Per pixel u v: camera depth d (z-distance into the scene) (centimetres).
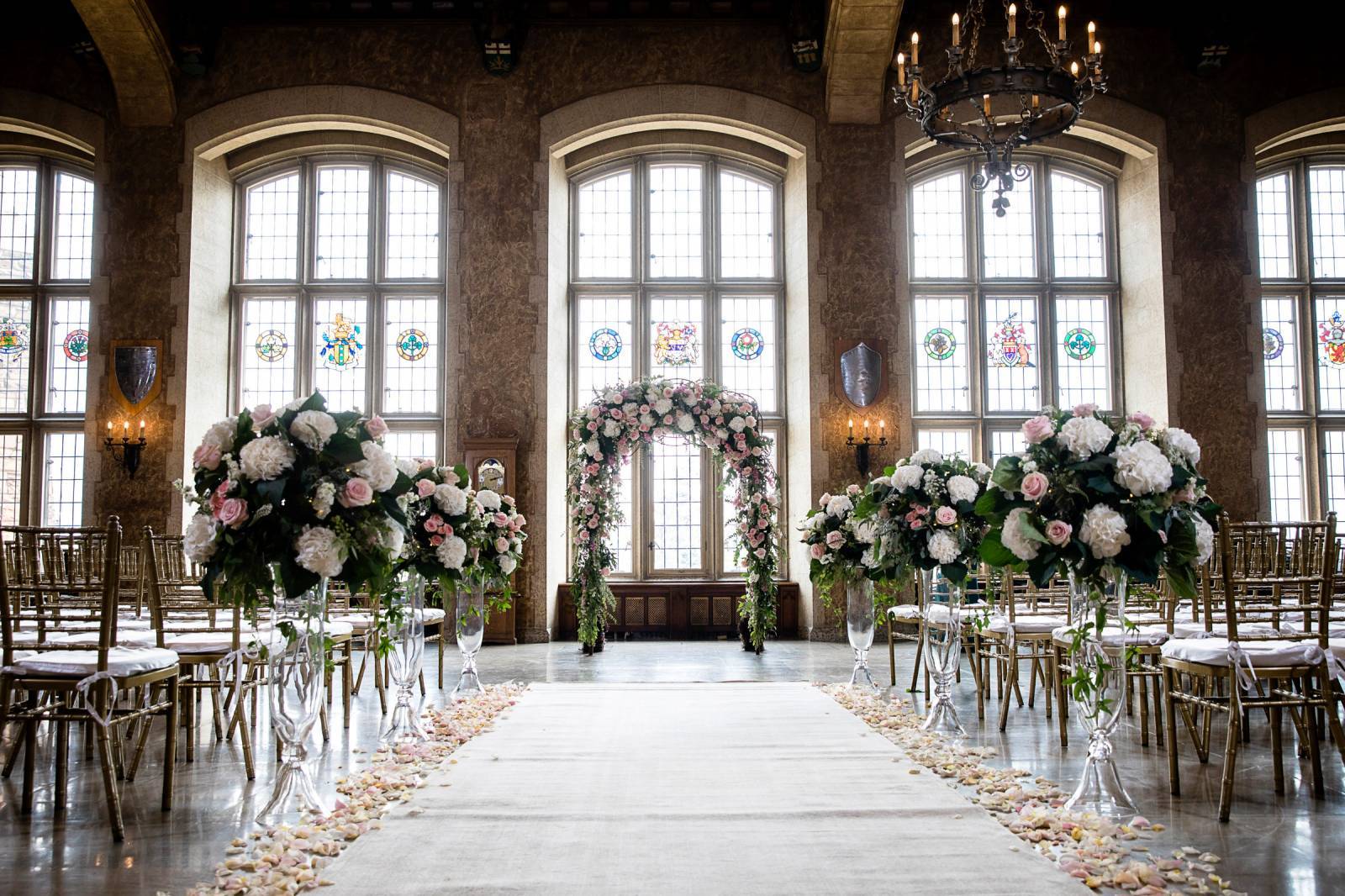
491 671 797
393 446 1120
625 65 1076
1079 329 1144
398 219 1145
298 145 1118
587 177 1152
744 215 1159
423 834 338
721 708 599
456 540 496
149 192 1054
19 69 1063
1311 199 1158
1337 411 1135
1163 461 343
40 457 1109
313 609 369
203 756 469
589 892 283
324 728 484
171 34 1043
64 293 1122
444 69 1073
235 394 1121
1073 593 385
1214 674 383
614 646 999
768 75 1074
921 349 1138
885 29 991
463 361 1047
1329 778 416
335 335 1127
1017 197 1153
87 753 470
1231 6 1073
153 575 423
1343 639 393
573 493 924
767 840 331
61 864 311
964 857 312
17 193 1140
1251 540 412
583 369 1138
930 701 586
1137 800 382
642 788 399
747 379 1140
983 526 500
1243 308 1059
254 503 339
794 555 1093
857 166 1062
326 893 282
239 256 1134
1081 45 1070
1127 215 1123
